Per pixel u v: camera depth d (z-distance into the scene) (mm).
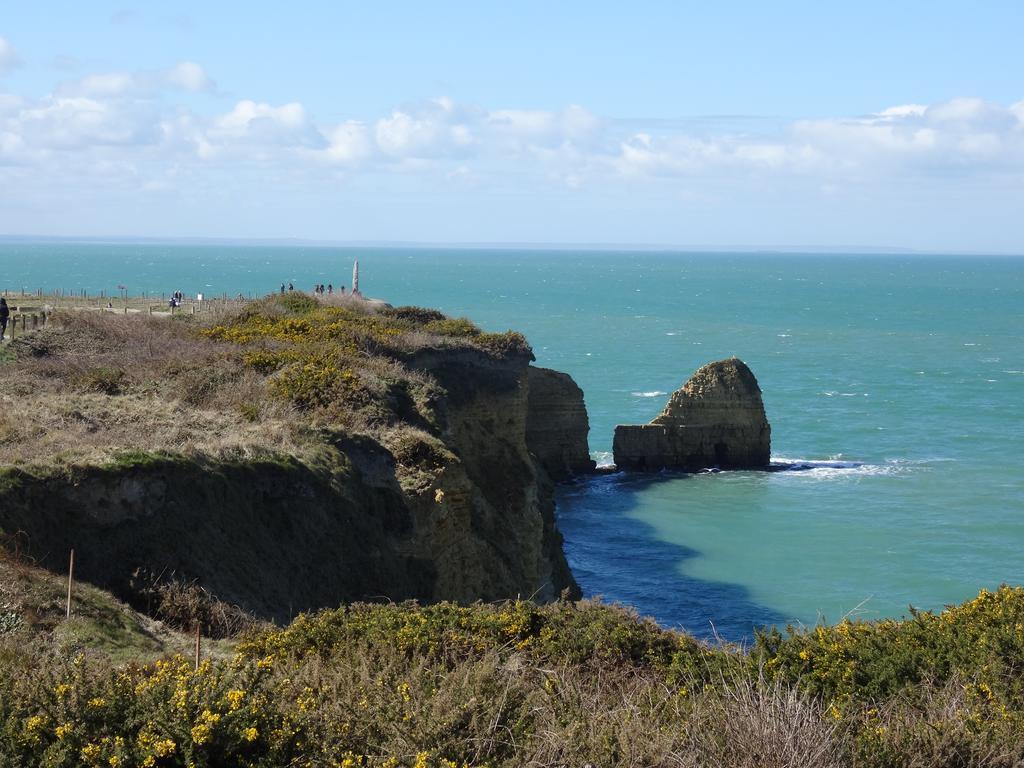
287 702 12844
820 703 14609
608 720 13000
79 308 65375
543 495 59406
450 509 35812
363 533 30984
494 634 17969
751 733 11844
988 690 14844
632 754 11805
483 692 13664
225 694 12148
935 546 58438
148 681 12562
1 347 42688
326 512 30188
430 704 13102
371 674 14820
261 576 26281
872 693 15461
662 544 59719
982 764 12297
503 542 42969
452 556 35250
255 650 17734
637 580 53219
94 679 12586
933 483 74438
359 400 39125
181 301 82500
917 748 12430
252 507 28203
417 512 33938
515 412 53500
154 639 19922
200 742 11344
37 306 68750
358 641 17109
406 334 54000
